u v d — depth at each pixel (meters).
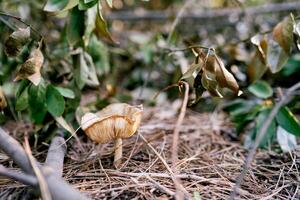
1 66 0.54
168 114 0.63
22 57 0.45
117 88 0.75
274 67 0.48
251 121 0.55
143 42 0.72
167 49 0.62
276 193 0.39
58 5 0.42
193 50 0.46
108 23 0.75
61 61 0.53
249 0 0.85
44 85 0.44
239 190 0.38
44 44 0.47
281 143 0.47
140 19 0.84
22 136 0.51
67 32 0.47
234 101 0.58
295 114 0.60
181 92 0.44
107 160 0.44
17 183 0.38
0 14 0.47
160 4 0.95
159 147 0.47
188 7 0.92
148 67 0.75
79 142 0.47
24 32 0.42
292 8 0.77
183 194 0.34
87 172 0.41
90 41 0.53
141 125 0.56
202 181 0.39
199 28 0.85
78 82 0.50
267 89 0.54
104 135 0.38
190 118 0.61
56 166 0.37
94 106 0.55
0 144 0.34
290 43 0.46
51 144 0.43
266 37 0.49
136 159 0.44
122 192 0.36
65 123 0.44
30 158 0.33
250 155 0.35
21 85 0.44
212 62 0.43
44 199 0.29
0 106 0.43
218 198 0.37
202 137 0.54
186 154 0.47
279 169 0.44
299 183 0.41
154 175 0.39
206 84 0.42
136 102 0.63
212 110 0.65
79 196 0.30
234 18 0.84
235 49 0.66
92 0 0.42
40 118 0.45
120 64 0.77
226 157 0.47
